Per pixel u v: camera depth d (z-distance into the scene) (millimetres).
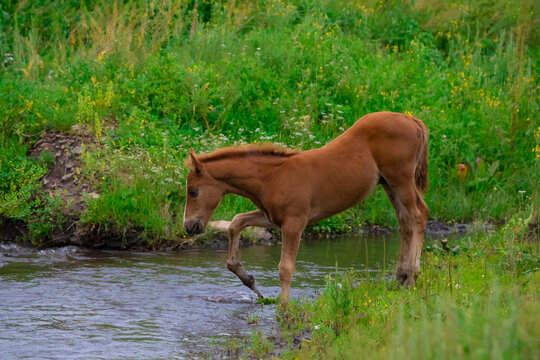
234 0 63344
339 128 51219
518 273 28875
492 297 18125
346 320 23703
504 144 54156
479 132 55125
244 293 30766
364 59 60375
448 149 52906
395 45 66938
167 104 49812
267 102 51781
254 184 27906
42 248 39156
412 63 61875
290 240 27703
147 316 26672
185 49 57062
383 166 28625
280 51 57281
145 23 57688
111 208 40188
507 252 30531
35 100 48812
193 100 50094
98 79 51688
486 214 49281
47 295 29328
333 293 25094
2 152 44031
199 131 49250
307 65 56656
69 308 27438
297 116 51750
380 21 68875
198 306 28359
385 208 48531
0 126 45812
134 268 34938
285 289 27609
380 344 20031
